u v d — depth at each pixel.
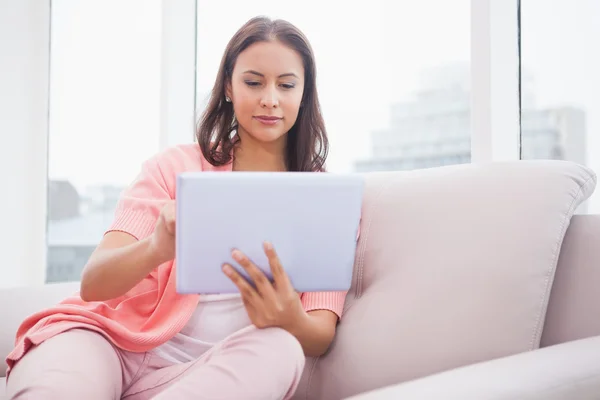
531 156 1.69
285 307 0.96
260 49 1.23
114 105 2.57
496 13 1.64
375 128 1.97
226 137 1.32
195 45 2.39
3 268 2.56
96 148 2.61
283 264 0.94
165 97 2.32
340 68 2.04
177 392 0.88
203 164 1.31
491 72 1.64
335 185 0.90
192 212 0.88
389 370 1.08
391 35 1.93
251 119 1.24
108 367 1.05
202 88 2.39
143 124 2.50
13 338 1.40
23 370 1.01
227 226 0.89
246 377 0.90
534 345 1.02
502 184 1.13
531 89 1.68
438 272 1.10
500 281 1.04
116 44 2.58
